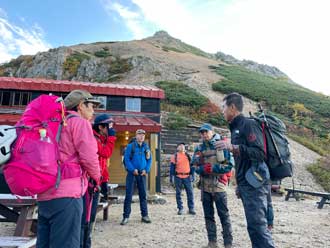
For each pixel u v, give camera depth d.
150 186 10.98
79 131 2.45
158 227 6.43
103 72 43.41
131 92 14.70
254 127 3.20
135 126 11.87
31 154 2.20
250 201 3.17
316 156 20.39
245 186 3.25
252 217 3.14
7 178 2.23
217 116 23.78
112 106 14.55
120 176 14.80
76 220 2.37
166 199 11.52
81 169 2.51
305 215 8.53
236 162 3.39
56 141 2.34
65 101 3.09
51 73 45.06
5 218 5.04
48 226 2.42
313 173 17.33
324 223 7.31
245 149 3.13
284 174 3.19
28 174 2.16
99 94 14.51
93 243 5.15
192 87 33.53
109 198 7.44
